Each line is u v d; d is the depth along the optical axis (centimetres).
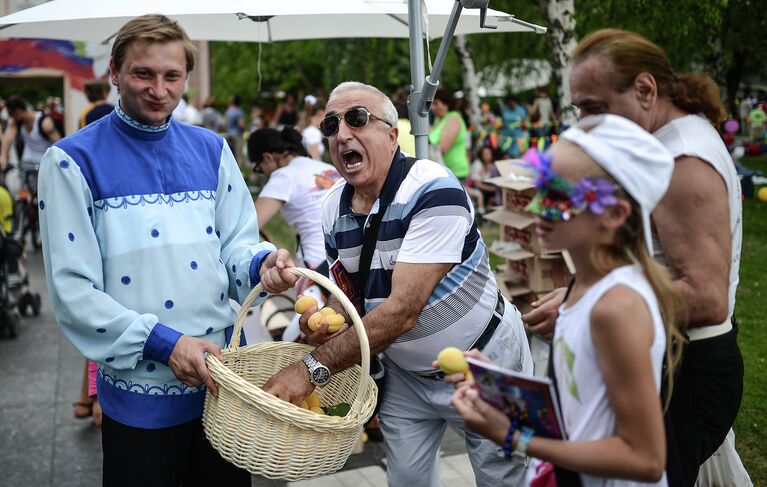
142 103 233
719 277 204
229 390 217
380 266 250
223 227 264
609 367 158
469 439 272
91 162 234
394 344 257
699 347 219
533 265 504
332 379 266
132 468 245
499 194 920
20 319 660
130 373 241
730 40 1065
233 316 261
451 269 247
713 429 224
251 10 334
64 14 355
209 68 2250
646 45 208
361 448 407
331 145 247
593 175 159
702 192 203
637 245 166
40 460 404
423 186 241
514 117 1340
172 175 245
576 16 821
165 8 344
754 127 1775
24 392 496
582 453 160
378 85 1348
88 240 232
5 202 614
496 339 259
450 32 289
